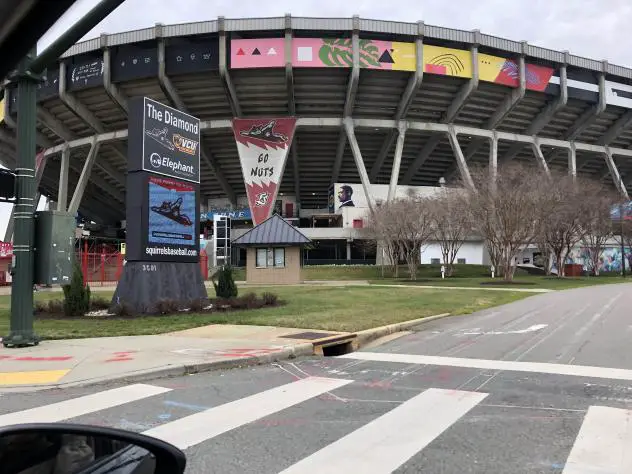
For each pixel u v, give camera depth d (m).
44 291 32.75
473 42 56.84
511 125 67.38
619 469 4.44
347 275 51.78
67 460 1.91
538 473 4.38
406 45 55.00
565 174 46.28
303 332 12.15
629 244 60.06
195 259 18.59
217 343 10.76
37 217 10.76
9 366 8.52
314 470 4.47
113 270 41.69
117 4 6.59
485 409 6.32
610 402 6.60
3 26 2.14
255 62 52.78
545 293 26.62
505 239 39.88
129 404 6.57
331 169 73.50
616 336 12.09
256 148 59.75
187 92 57.41
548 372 8.41
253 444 5.12
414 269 46.38
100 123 64.12
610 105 66.25
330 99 59.25
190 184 18.56
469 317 16.44
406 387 7.49
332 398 6.88
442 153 71.56
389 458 4.73
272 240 37.81
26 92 10.69
